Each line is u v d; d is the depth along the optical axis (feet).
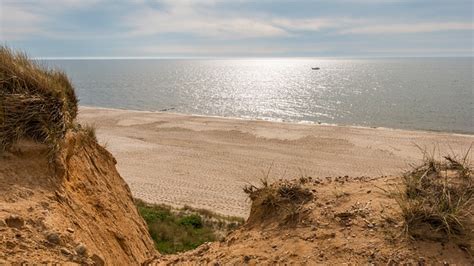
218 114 196.34
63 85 25.53
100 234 18.89
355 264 13.07
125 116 157.28
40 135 19.11
